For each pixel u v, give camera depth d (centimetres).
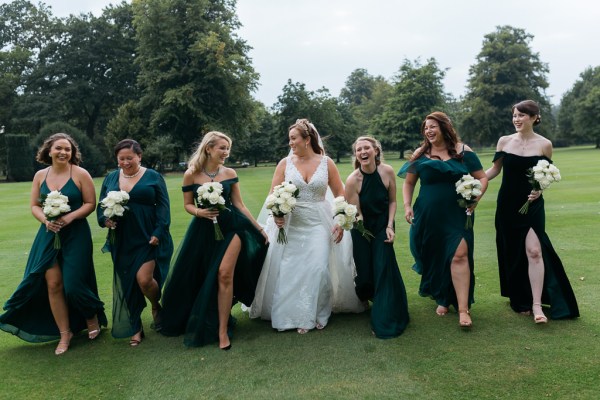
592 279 497
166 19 4066
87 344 392
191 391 301
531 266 406
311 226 427
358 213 424
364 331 397
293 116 5788
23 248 812
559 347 340
